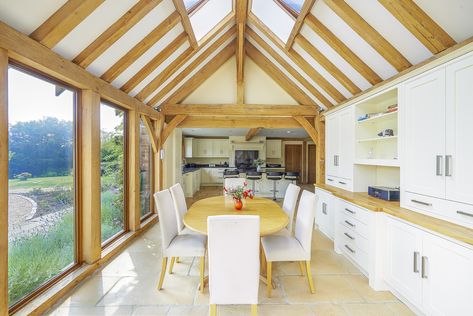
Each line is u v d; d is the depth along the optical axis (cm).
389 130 253
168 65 347
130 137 357
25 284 189
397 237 203
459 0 164
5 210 155
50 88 215
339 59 298
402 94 217
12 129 181
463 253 144
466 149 157
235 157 959
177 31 299
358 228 250
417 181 199
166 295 213
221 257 158
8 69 171
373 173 312
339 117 354
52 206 217
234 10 344
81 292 216
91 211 249
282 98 484
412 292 185
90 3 185
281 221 217
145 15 235
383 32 224
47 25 177
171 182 571
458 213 162
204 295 213
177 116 477
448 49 175
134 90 342
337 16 248
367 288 225
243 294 162
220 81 481
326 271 257
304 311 192
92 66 246
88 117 248
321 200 386
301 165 1042
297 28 297
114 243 310
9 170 178
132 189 359
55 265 219
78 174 246
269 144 1012
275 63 447
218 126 522
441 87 176
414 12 187
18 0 154
